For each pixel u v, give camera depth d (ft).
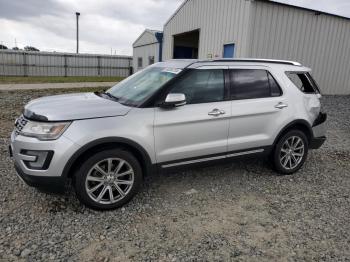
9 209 11.19
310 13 41.96
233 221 11.10
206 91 12.96
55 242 9.46
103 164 11.22
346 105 39.81
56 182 10.40
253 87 14.23
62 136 10.26
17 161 10.68
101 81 78.33
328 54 45.85
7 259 8.63
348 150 20.66
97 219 10.86
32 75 107.76
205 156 13.08
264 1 37.63
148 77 13.88
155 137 11.73
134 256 9.00
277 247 9.68
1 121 24.98
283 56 41.22
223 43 42.52
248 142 14.02
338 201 13.01
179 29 55.21
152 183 14.07
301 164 16.05
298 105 15.31
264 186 14.24
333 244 9.95
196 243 9.73
